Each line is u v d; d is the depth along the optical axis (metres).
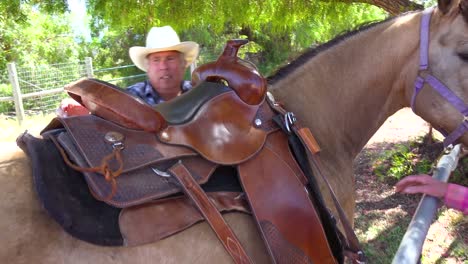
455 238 3.09
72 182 1.13
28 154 1.20
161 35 2.28
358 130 1.70
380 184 4.16
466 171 3.73
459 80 1.44
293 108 1.56
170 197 1.19
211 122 1.28
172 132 1.24
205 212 1.17
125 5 4.38
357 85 1.64
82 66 9.59
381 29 1.62
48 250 1.06
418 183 1.44
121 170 1.14
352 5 4.66
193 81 1.50
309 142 1.37
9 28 11.16
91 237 1.07
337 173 1.63
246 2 4.55
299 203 1.28
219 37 12.52
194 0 4.48
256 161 1.28
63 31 14.98
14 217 1.06
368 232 3.26
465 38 1.42
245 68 1.36
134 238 1.11
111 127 1.22
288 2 4.58
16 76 7.76
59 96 9.05
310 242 1.28
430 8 1.57
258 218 1.23
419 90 1.53
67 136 1.19
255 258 1.26
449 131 1.51
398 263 1.10
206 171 1.22
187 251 1.16
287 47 9.19
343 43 1.65
